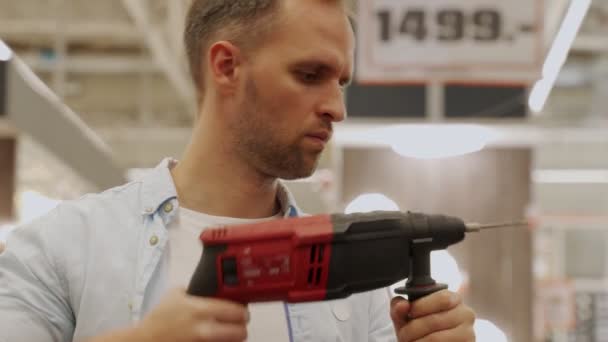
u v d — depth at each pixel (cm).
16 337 109
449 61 331
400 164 449
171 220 121
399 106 406
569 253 980
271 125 112
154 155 897
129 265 117
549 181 974
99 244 118
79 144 339
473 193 449
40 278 114
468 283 446
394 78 333
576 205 1025
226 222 121
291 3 111
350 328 128
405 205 448
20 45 768
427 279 107
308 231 101
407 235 106
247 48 114
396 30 333
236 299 100
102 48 806
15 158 313
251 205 123
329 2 113
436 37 332
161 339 91
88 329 114
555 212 1014
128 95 880
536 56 330
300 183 296
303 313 122
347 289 103
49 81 833
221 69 116
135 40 768
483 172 450
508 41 331
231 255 100
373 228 104
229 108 117
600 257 977
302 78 112
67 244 118
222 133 119
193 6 125
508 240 446
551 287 812
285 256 100
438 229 107
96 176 361
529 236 446
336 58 111
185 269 118
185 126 891
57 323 114
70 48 800
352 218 104
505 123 411
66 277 116
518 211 447
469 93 411
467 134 406
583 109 841
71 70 825
